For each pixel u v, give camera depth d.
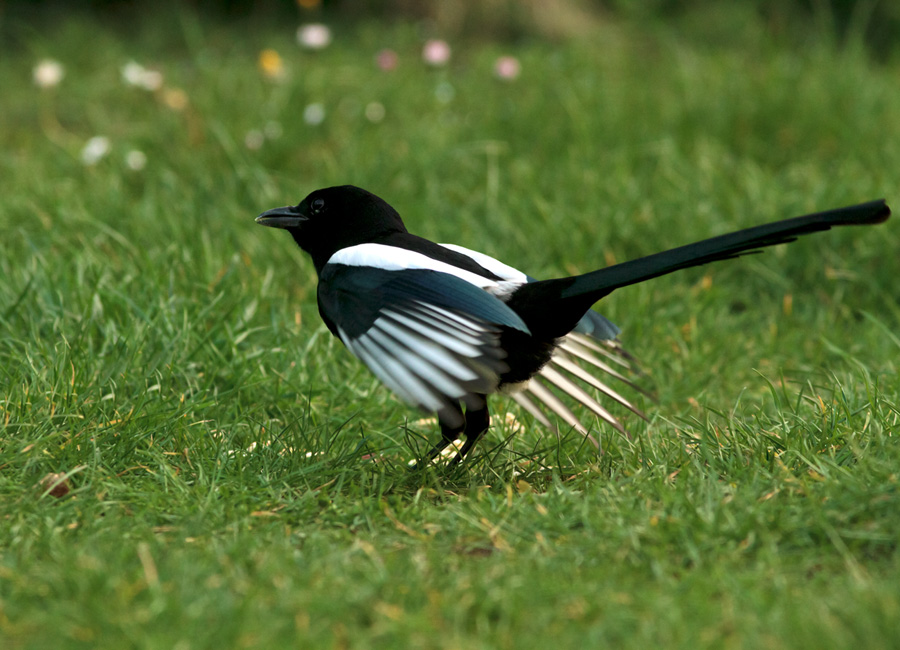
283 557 5.64
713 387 9.85
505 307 6.86
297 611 5.01
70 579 5.24
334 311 7.14
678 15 24.59
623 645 4.79
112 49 21.80
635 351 10.33
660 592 5.25
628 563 5.71
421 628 4.85
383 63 17.17
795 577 5.47
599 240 12.33
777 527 5.96
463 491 7.32
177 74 19.14
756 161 15.29
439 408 6.32
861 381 9.05
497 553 5.98
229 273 10.60
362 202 8.47
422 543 6.16
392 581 5.31
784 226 6.82
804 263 12.18
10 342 9.27
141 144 15.49
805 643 4.61
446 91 17.80
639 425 8.54
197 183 14.05
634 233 12.54
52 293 10.01
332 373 9.68
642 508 6.30
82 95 18.80
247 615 4.92
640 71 19.53
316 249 8.73
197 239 11.71
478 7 23.58
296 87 17.02
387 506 6.64
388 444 8.35
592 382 8.20
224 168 14.53
